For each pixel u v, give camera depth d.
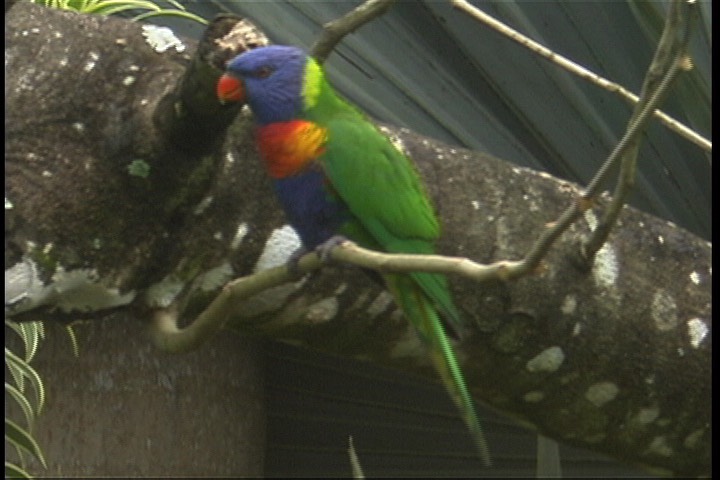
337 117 6.92
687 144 8.91
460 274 5.09
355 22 6.80
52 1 7.99
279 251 6.96
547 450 8.76
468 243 7.30
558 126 8.93
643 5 8.54
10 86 6.49
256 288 5.96
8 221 6.37
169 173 6.53
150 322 6.85
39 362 9.04
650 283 7.64
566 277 7.43
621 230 7.68
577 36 8.77
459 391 6.31
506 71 8.79
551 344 7.46
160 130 6.44
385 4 6.76
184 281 6.86
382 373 10.53
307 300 7.10
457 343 7.35
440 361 6.42
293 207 6.91
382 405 10.65
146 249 6.68
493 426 10.64
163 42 6.71
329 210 6.93
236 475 9.66
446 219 7.29
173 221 6.70
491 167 7.51
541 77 8.83
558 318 7.43
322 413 10.69
